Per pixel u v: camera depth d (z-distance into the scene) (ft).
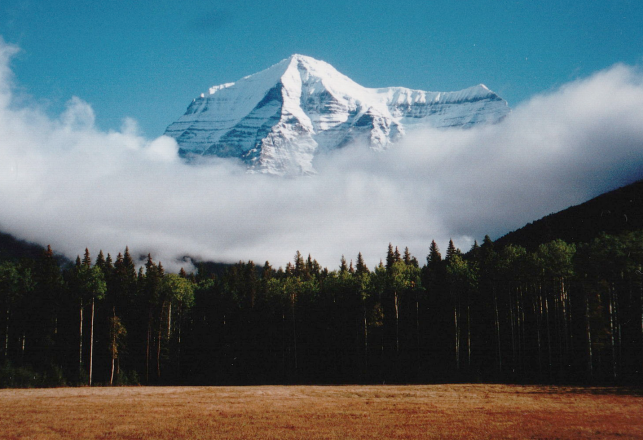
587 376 219.00
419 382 255.70
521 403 167.32
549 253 250.57
